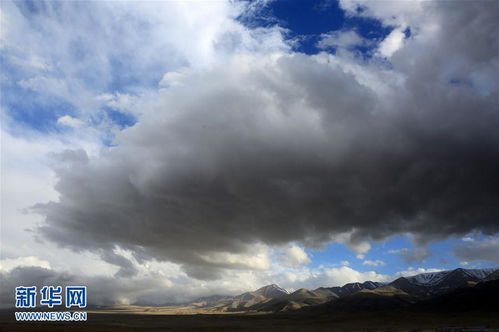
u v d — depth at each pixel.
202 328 199.38
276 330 191.88
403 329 186.50
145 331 166.38
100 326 181.50
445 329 179.62
